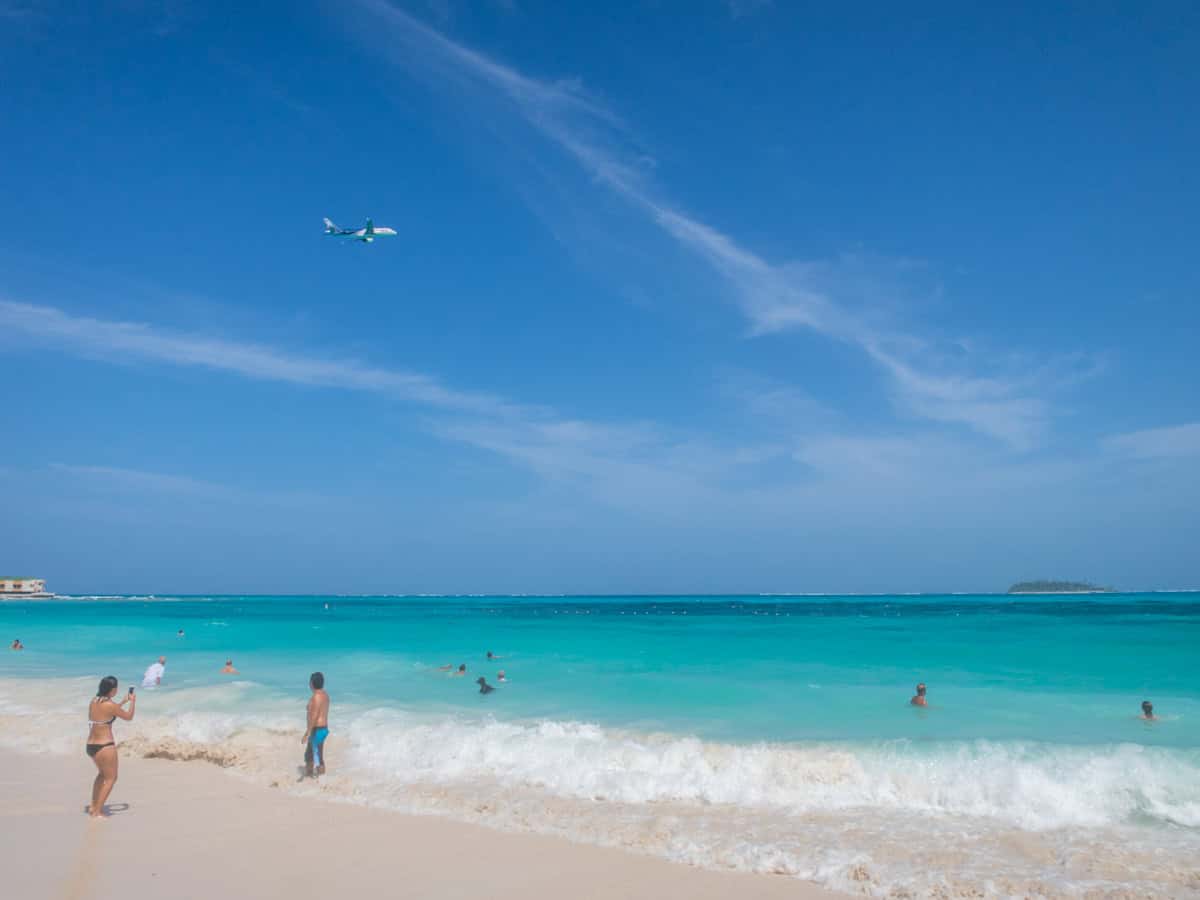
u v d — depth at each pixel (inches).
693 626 2020.2
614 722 616.1
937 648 1202.6
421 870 326.3
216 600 7795.3
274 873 320.8
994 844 357.1
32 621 2297.0
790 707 671.1
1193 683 776.9
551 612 3533.5
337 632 1738.4
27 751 559.8
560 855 346.3
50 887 302.5
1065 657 1035.3
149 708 707.4
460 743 538.9
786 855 344.8
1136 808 400.2
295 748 551.2
